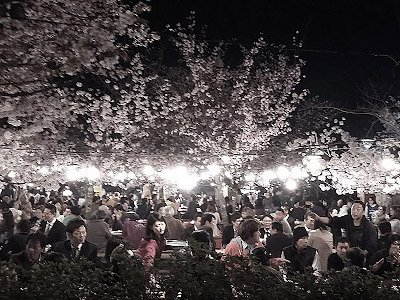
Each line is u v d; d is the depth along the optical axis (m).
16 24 9.38
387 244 8.78
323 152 23.08
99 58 9.79
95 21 9.51
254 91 28.11
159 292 5.20
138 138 25.44
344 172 22.12
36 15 9.63
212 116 26.62
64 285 5.14
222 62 27.41
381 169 20.53
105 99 21.59
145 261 5.75
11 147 15.97
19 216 13.94
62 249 8.40
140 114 24.95
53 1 9.68
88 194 21.42
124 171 24.61
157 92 25.92
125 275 5.26
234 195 28.11
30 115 14.02
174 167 22.31
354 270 5.33
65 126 22.47
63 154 22.06
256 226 7.81
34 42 9.71
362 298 5.00
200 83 26.61
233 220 12.12
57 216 14.40
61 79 15.46
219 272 5.20
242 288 5.20
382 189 21.91
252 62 28.19
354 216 9.15
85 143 24.55
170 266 5.43
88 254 8.51
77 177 22.34
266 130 27.84
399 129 29.86
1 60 9.76
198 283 5.16
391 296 4.98
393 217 14.00
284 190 31.28
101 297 5.16
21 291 5.09
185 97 26.94
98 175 20.80
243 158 26.16
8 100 11.19
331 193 26.92
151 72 26.95
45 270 5.33
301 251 8.08
